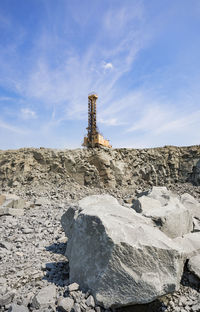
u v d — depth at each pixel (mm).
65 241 8289
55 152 23812
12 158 23859
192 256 5762
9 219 11648
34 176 21969
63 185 21281
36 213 13219
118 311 4289
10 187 21047
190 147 25750
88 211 5566
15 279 5398
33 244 8164
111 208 6039
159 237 4852
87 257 4938
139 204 7746
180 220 6664
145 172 24422
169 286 4133
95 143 27438
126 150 26172
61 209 14320
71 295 4492
